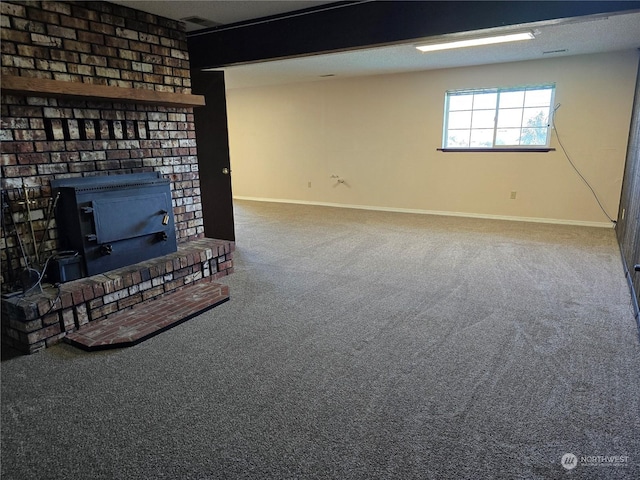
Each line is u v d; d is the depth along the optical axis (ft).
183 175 11.58
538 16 8.24
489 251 13.97
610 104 16.46
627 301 9.55
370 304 9.62
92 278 8.69
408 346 7.64
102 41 9.18
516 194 18.98
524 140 18.60
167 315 8.89
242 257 13.71
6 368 7.05
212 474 4.76
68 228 8.64
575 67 16.72
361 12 9.98
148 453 5.10
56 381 6.66
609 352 7.29
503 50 15.35
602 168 17.07
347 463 4.89
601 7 7.72
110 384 6.56
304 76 21.07
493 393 6.18
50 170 8.48
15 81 7.13
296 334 8.18
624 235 13.44
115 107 9.60
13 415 5.84
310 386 6.43
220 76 14.19
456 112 19.84
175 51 10.91
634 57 15.71
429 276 11.53
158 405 6.02
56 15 8.31
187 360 7.25
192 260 10.54
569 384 6.37
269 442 5.25
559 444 5.14
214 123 14.43
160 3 9.50
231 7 10.23
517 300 9.71
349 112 22.50
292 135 24.81
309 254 13.97
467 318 8.78
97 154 9.34
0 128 7.54
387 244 15.14
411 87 20.40
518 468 4.78
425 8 9.29
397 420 5.62
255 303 9.78
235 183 28.07
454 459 4.93
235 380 6.63
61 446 5.24
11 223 7.95
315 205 24.57
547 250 13.99
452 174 20.29
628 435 5.27
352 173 23.25
